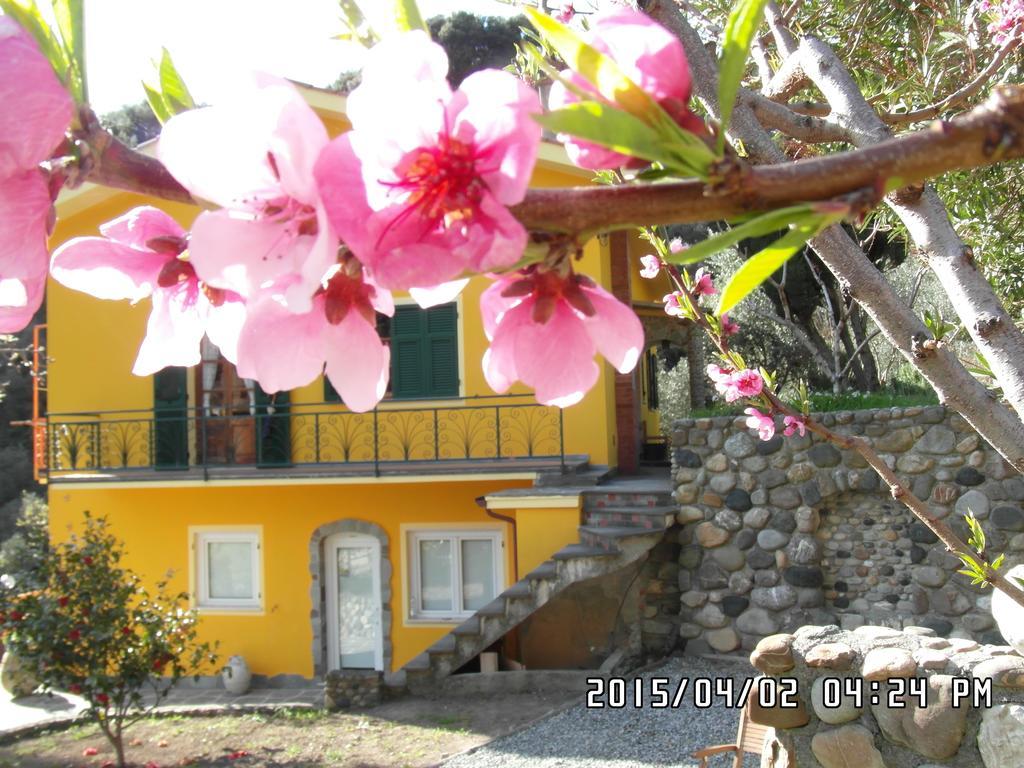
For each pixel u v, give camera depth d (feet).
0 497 74.74
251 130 2.17
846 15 16.20
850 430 28.76
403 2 2.70
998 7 12.51
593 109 1.95
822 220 1.94
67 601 26.27
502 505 31.37
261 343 2.63
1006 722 13.38
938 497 27.53
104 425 37.93
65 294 38.58
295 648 35.96
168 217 3.04
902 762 14.32
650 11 5.93
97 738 29.35
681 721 24.75
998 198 15.57
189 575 37.01
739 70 2.11
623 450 37.50
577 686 28.91
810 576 28.84
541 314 2.55
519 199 2.06
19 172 2.26
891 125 9.48
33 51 2.23
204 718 30.73
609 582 30.86
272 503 36.68
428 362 36.11
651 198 2.13
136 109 68.44
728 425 30.22
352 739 26.48
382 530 35.73
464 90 2.13
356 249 2.06
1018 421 4.84
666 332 44.24
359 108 2.14
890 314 4.99
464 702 28.78
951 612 27.32
